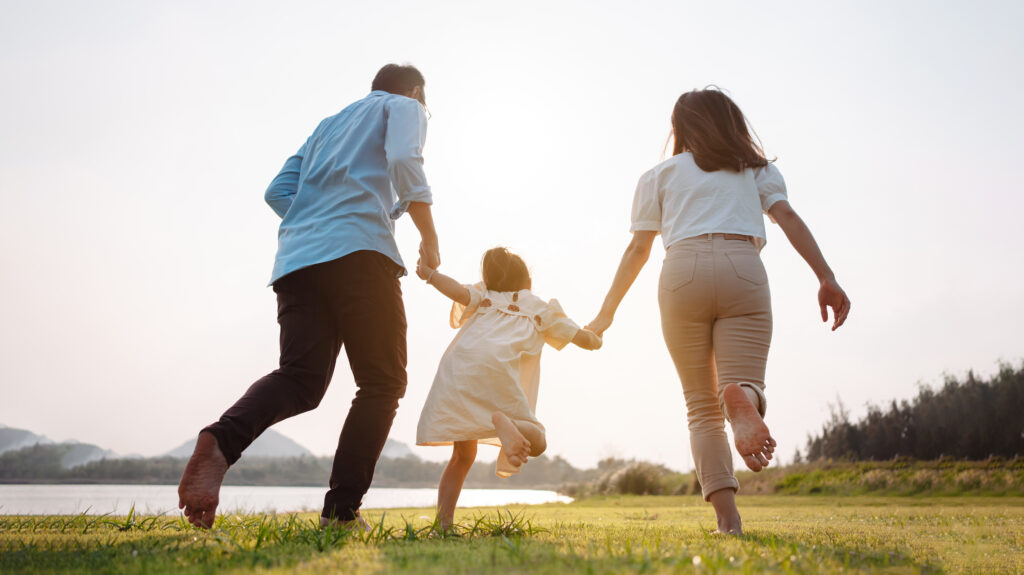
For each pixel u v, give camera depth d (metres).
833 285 2.96
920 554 2.10
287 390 2.56
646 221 3.16
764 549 1.93
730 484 2.79
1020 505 7.50
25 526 2.72
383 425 2.63
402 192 2.74
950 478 12.85
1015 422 16.75
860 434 19.77
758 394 2.70
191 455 2.31
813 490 14.68
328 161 2.84
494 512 5.34
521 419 2.93
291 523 2.33
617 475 20.08
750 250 2.88
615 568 1.38
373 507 7.14
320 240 2.68
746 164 2.97
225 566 1.50
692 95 3.15
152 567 1.47
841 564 1.69
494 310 3.17
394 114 2.84
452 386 2.96
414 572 1.34
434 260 2.97
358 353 2.66
